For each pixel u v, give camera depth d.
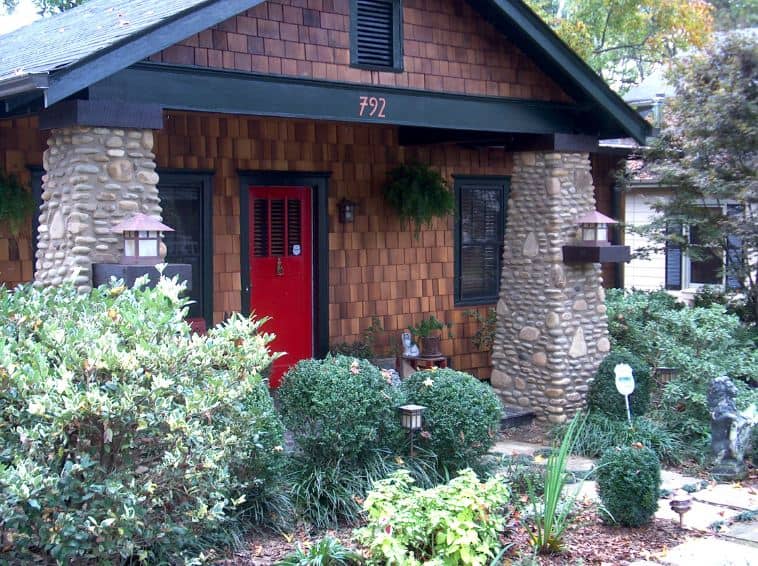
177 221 9.23
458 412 6.68
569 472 7.26
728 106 11.05
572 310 9.62
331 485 6.14
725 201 12.37
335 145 10.30
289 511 5.90
